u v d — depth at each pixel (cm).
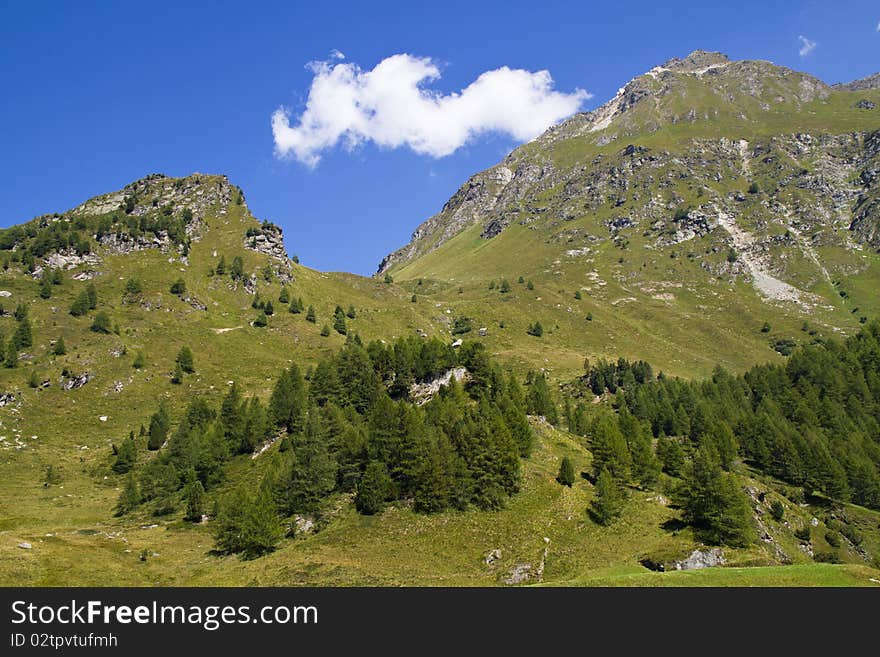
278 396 12225
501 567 6969
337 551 7244
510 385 13338
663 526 8769
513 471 8844
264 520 7575
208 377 17688
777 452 14000
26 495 10712
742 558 7338
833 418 15525
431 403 10881
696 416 15438
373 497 8244
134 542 8162
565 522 8369
